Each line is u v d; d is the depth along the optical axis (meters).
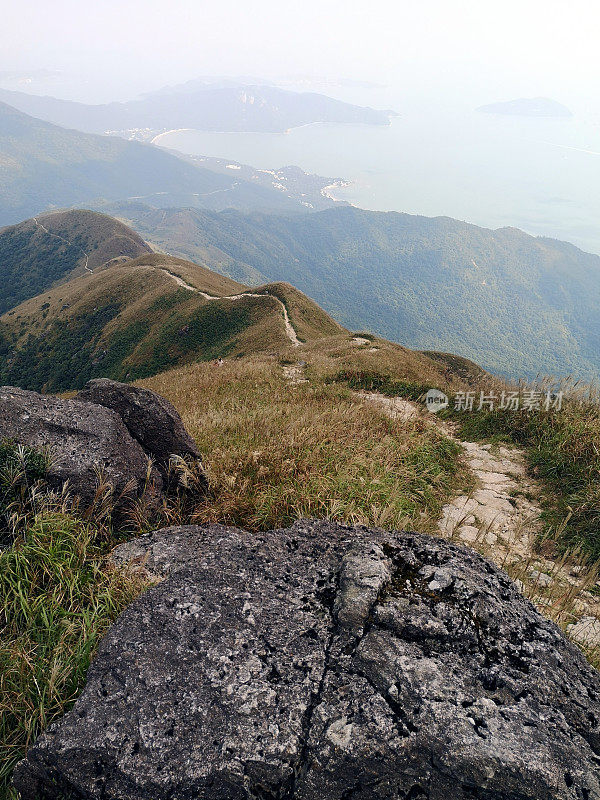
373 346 34.53
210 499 5.96
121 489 5.05
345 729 2.39
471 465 9.63
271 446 7.55
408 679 2.58
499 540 6.99
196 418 10.39
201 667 2.78
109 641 2.99
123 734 2.51
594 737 2.45
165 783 2.33
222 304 92.75
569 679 2.76
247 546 3.87
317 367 21.41
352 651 2.82
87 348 111.00
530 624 3.10
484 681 2.65
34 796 2.61
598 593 5.74
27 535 4.19
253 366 21.86
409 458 8.90
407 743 2.32
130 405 6.02
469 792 2.23
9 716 3.12
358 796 2.27
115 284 127.06
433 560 3.56
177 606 3.17
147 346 93.88
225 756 2.37
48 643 3.45
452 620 2.95
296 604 3.20
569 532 7.02
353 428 9.80
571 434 9.27
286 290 90.94
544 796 2.17
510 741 2.32
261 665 2.77
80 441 5.19
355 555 3.49
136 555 4.28
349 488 6.38
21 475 4.50
